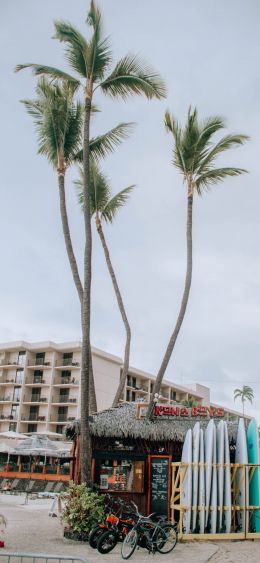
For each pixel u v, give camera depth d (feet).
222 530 45.80
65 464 139.44
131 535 37.19
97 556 35.55
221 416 55.31
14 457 171.83
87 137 52.01
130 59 54.29
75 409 201.57
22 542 40.16
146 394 242.37
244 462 47.26
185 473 45.85
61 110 54.03
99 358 210.38
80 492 42.65
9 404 212.43
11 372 215.31
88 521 41.63
